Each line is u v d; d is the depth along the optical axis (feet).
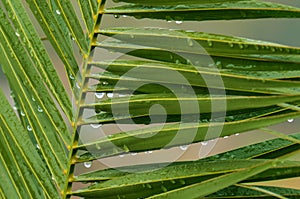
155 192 3.51
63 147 3.69
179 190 3.44
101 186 3.56
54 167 3.67
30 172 3.71
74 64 3.72
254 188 3.55
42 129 3.70
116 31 3.62
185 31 3.54
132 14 3.61
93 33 3.64
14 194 3.69
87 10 3.69
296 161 3.48
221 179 3.40
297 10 3.45
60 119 3.71
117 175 3.61
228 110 3.46
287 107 3.48
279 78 3.47
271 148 3.65
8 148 3.71
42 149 3.68
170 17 3.57
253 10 3.49
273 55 3.44
